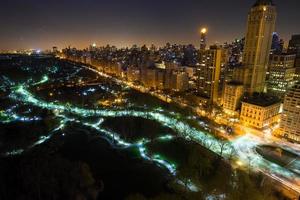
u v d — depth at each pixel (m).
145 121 196.75
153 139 167.50
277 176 127.94
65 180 109.44
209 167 130.00
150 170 131.75
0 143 151.25
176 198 105.25
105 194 111.56
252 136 179.38
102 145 160.25
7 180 111.50
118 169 132.62
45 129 179.12
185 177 118.44
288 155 150.50
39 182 105.50
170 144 159.00
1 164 124.56
